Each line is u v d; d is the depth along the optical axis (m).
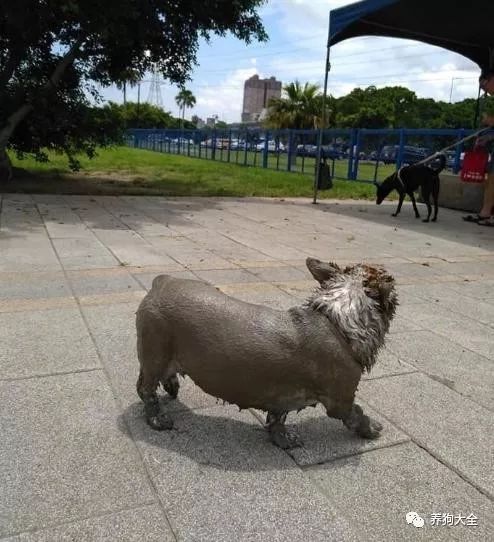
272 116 51.16
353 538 2.26
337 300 2.69
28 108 13.03
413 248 8.38
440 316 5.20
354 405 2.95
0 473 2.52
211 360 2.66
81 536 2.17
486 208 11.04
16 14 11.11
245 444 2.89
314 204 13.32
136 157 30.33
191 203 12.13
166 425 2.97
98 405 3.19
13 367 3.60
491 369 4.05
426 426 3.19
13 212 9.36
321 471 2.70
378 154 19.28
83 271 5.89
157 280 3.00
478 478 2.72
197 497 2.45
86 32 12.22
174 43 13.74
